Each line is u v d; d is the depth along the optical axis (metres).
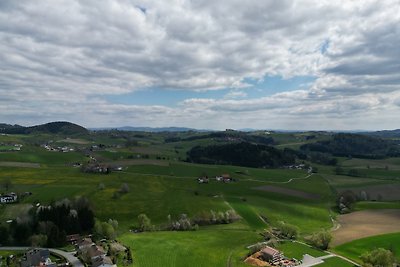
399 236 172.50
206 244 156.00
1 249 157.25
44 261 137.62
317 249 155.88
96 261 129.12
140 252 142.75
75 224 177.88
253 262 135.75
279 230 182.25
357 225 194.88
